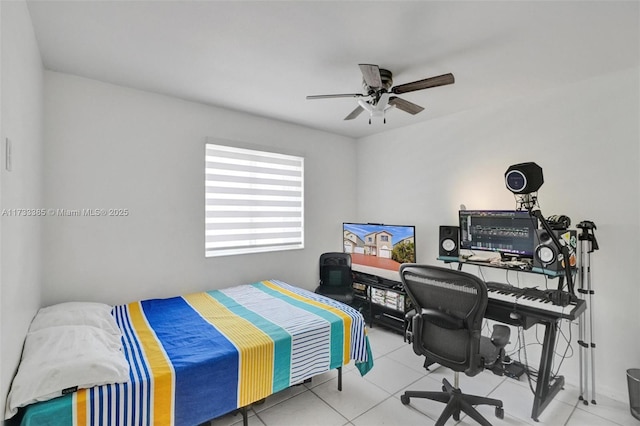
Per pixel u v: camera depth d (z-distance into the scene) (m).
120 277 2.58
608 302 2.29
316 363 2.06
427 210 3.52
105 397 1.36
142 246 2.68
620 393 2.22
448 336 1.85
